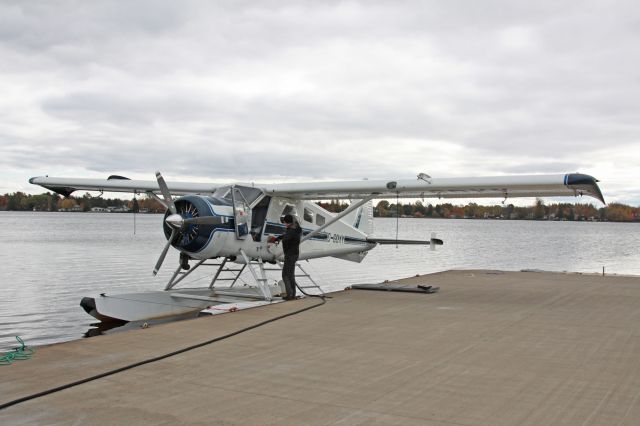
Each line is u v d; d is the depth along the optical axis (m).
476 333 6.56
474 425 3.54
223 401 4.00
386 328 6.84
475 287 11.59
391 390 4.28
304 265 23.11
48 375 4.60
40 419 3.60
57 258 24.06
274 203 10.73
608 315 7.99
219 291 10.20
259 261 10.30
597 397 4.12
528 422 3.60
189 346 5.71
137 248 30.95
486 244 46.47
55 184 12.29
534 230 102.25
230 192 10.02
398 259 28.17
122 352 5.43
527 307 8.74
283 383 4.45
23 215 159.75
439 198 11.22
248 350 5.60
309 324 7.09
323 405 3.93
